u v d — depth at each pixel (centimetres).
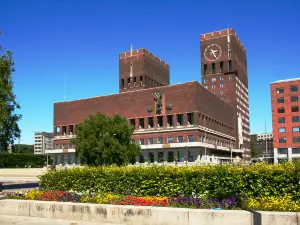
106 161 6719
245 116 18075
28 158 13125
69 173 1634
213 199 1205
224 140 13812
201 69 16875
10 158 12425
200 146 10525
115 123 7056
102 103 12744
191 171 1331
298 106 12025
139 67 16125
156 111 11519
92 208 1193
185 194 1321
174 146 10812
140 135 11631
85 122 7106
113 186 1497
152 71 16788
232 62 16238
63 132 13625
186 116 10938
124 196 1359
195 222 1023
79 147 6812
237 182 1236
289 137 12019
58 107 13900
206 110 11775
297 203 1100
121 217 1135
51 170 1753
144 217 1098
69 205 1242
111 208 1157
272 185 1188
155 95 11625
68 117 13525
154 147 11150
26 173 7981
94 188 1551
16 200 1382
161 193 1373
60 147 13412
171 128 11100
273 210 1038
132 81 16162
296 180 1159
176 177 1359
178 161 10838
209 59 16700
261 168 1221
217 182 1265
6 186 3353
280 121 12225
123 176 1472
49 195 1419
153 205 1175
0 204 1402
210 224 1003
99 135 6875
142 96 11919
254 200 1142
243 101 17800
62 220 1234
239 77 17212
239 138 16038
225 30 16525
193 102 10881
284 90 12294
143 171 1438
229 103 16138
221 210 1006
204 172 1303
